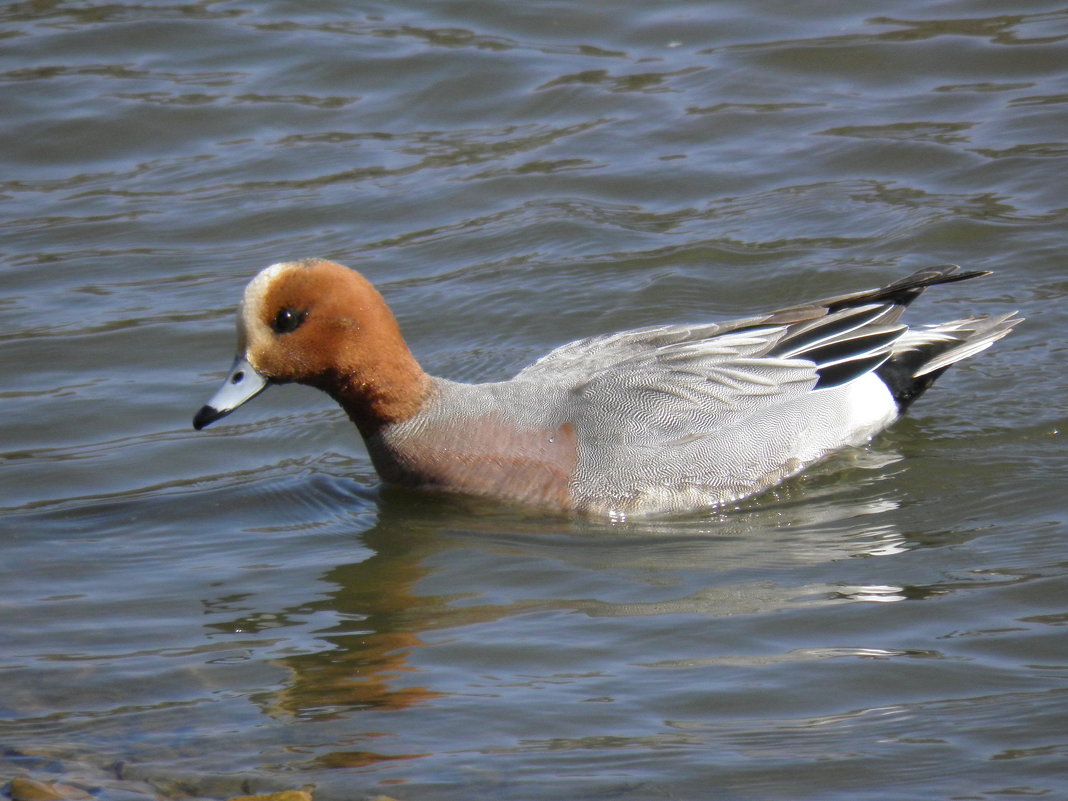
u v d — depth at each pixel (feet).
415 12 74.74
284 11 75.05
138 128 65.57
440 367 48.85
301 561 37.24
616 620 32.91
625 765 26.99
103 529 39.60
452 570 36.35
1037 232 54.39
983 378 46.68
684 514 40.29
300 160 63.21
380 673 30.89
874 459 42.42
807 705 28.84
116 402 47.19
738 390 41.47
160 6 75.51
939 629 31.65
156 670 31.48
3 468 43.21
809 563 35.86
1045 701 28.43
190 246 57.52
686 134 63.52
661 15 73.51
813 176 59.93
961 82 65.82
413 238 57.31
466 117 66.08
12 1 75.56
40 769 27.73
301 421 46.75
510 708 29.12
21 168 63.36
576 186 60.29
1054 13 70.85
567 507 40.16
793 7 73.61
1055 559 34.78
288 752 27.99
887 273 52.70
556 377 41.91
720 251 55.11
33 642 32.96
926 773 26.35
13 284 54.85
